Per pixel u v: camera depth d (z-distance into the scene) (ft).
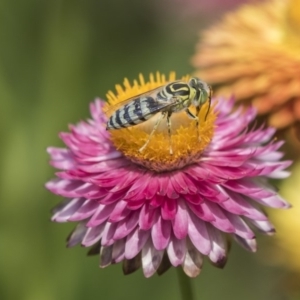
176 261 0.61
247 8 0.90
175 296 0.87
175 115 0.65
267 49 0.83
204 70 0.84
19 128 0.90
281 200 0.64
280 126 0.77
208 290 0.90
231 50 0.84
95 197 0.63
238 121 0.68
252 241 0.62
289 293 0.78
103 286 0.88
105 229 0.62
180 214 0.62
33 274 0.87
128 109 0.63
